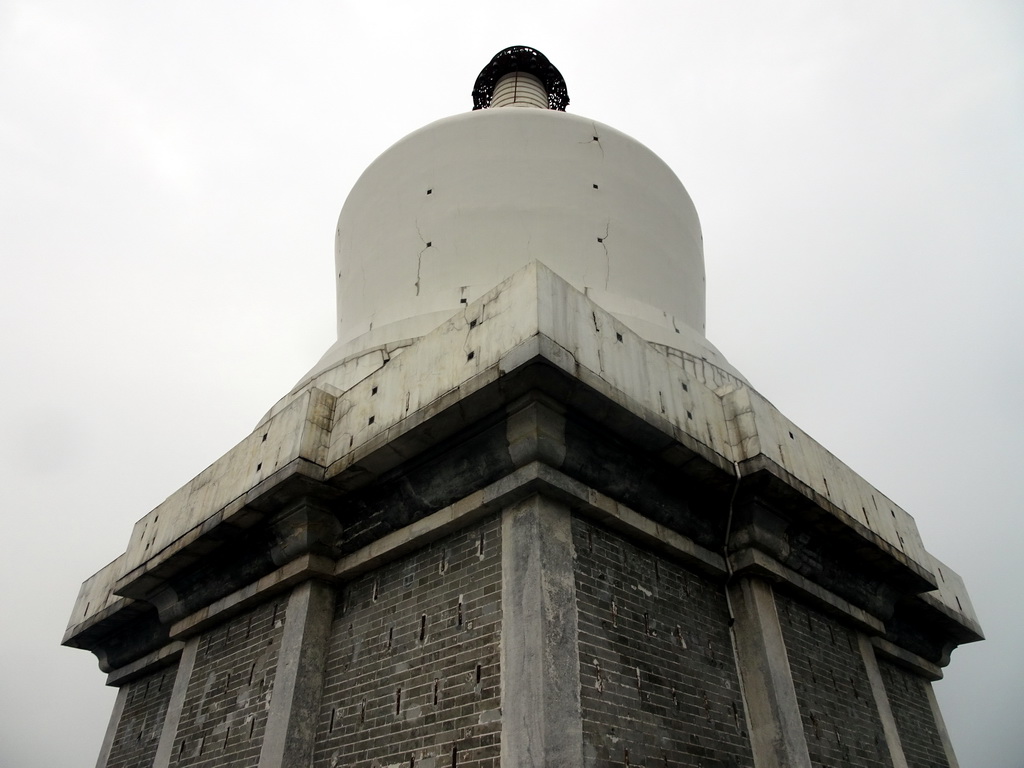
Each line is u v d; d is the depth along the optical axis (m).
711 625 12.29
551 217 17.22
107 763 17.34
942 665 19.45
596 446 10.84
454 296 16.02
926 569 16.47
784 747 11.36
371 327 16.95
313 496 12.53
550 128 18.48
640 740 9.77
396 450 11.35
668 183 19.84
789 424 14.06
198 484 15.07
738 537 12.93
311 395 13.09
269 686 12.36
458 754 9.38
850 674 14.33
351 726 11.13
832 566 14.41
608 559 10.95
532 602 9.48
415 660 10.73
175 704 14.61
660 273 18.12
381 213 18.48
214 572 14.48
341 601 12.72
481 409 10.45
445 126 18.62
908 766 14.80
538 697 8.73
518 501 10.50
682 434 11.53
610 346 11.00
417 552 11.78
